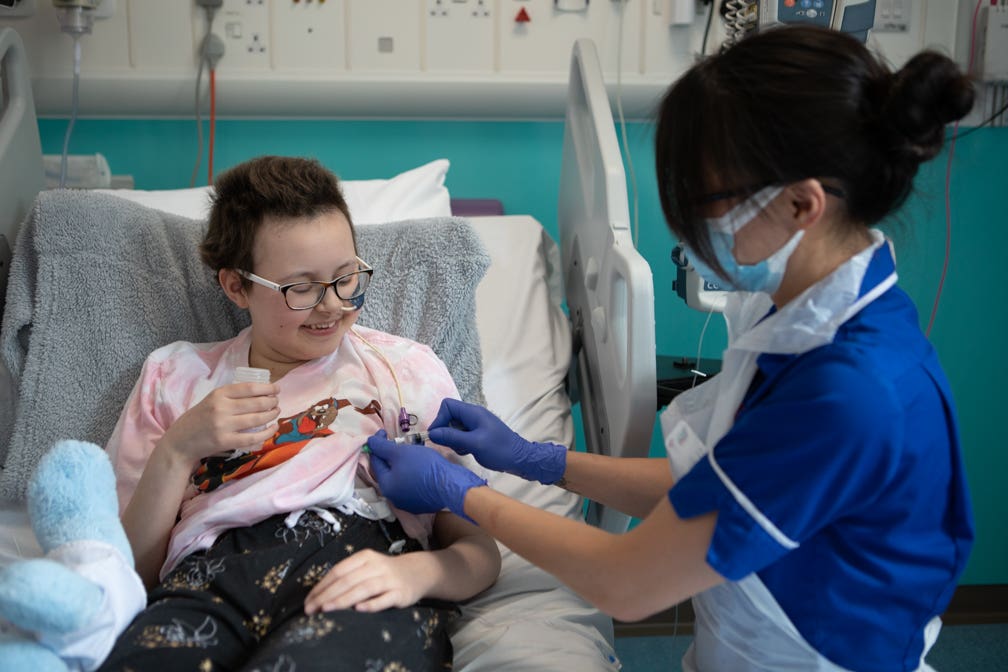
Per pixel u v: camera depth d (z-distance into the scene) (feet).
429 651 3.57
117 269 5.14
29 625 3.00
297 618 3.48
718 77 3.00
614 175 5.22
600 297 5.55
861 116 2.89
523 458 4.46
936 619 3.55
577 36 7.29
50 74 6.98
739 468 2.96
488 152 7.75
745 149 2.92
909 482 3.02
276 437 4.41
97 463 3.67
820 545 3.21
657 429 8.09
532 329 6.20
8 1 6.73
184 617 3.52
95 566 3.33
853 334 3.11
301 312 4.32
